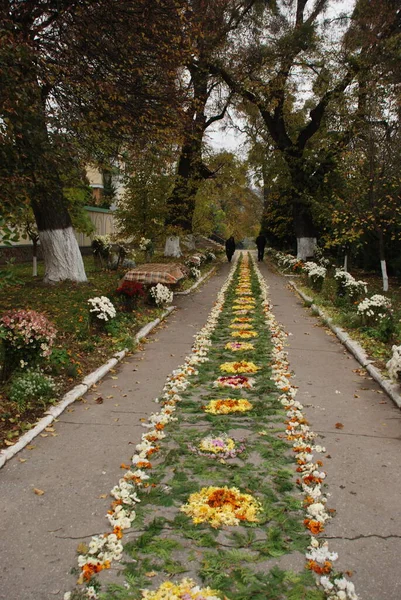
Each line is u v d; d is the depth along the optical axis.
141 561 2.78
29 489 3.53
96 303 7.98
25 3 8.40
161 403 5.28
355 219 14.05
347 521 3.12
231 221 50.75
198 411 5.03
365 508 3.27
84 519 3.16
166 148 14.44
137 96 10.70
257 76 19.59
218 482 3.61
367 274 18.67
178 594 2.50
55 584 2.60
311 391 5.66
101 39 9.59
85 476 3.71
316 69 19.59
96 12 9.11
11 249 20.70
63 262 13.39
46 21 9.06
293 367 6.65
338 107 16.86
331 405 5.20
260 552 2.84
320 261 19.48
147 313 10.29
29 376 5.10
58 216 13.24
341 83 17.78
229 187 28.11
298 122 23.39
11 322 5.31
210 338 8.45
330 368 6.61
